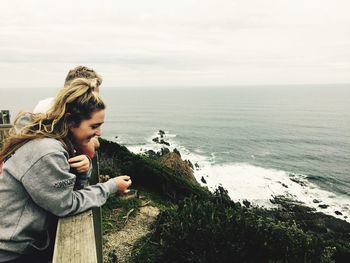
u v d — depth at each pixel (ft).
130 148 248.32
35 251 5.67
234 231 18.15
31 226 5.45
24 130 5.65
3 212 5.37
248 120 486.79
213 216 19.47
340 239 87.51
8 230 5.33
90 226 5.48
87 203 5.66
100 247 10.43
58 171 5.25
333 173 186.19
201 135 334.03
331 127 414.21
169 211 22.71
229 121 472.85
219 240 17.53
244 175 164.25
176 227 18.78
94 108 5.90
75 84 5.91
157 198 28.96
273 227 19.71
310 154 245.45
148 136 326.24
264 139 314.55
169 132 356.79
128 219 24.11
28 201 5.46
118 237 21.80
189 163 173.88
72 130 6.01
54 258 4.69
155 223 23.76
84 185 6.72
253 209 106.01
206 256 16.96
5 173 5.39
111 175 30.81
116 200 26.50
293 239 18.94
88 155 6.79
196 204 21.44
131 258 19.67
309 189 147.64
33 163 5.20
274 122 463.83
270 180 157.07
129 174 31.53
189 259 17.08
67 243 5.03
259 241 18.30
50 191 5.20
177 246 17.84
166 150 199.11
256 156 230.07
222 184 142.61
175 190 31.42
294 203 123.44
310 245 18.35
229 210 20.99
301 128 402.93
